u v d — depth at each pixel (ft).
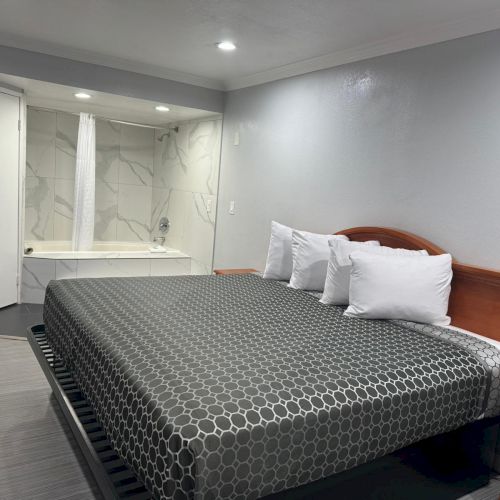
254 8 8.71
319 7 8.38
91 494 6.45
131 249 19.76
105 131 19.16
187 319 7.20
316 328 7.23
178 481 4.02
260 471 4.38
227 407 4.46
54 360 8.05
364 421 5.08
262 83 13.64
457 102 8.51
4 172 13.39
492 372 6.43
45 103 16.03
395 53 9.66
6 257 13.94
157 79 14.10
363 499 6.12
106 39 11.38
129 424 4.81
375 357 6.09
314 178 11.85
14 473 6.76
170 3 8.80
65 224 18.71
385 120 9.90
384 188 9.98
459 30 8.38
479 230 8.21
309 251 10.05
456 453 6.88
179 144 18.35
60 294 8.28
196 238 17.33
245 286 10.11
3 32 11.34
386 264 8.07
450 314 8.55
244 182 14.60
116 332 6.31
